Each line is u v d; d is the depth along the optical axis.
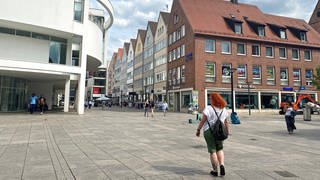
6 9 20.73
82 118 20.69
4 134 11.41
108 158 7.09
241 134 12.97
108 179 5.21
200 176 5.46
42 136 10.98
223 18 38.50
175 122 19.38
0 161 6.66
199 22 36.25
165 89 44.78
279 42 38.53
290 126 13.24
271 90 37.41
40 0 22.23
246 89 36.00
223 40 35.88
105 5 27.86
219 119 5.48
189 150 8.34
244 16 40.53
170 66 42.94
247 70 36.47
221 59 35.31
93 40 28.08
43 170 5.83
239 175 5.55
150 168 6.06
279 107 37.50
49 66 23.11
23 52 23.80
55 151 7.98
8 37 23.12
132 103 59.25
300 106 34.72
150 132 13.02
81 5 25.56
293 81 39.31
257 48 37.84
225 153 8.01
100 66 36.19
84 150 8.17
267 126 17.27
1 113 23.81
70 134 11.70
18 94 27.58
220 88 34.66
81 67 25.25
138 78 64.88
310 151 8.40
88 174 5.55
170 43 43.31
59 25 23.39
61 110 31.70
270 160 7.03
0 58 22.42
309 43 40.91
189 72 35.47
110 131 13.05
